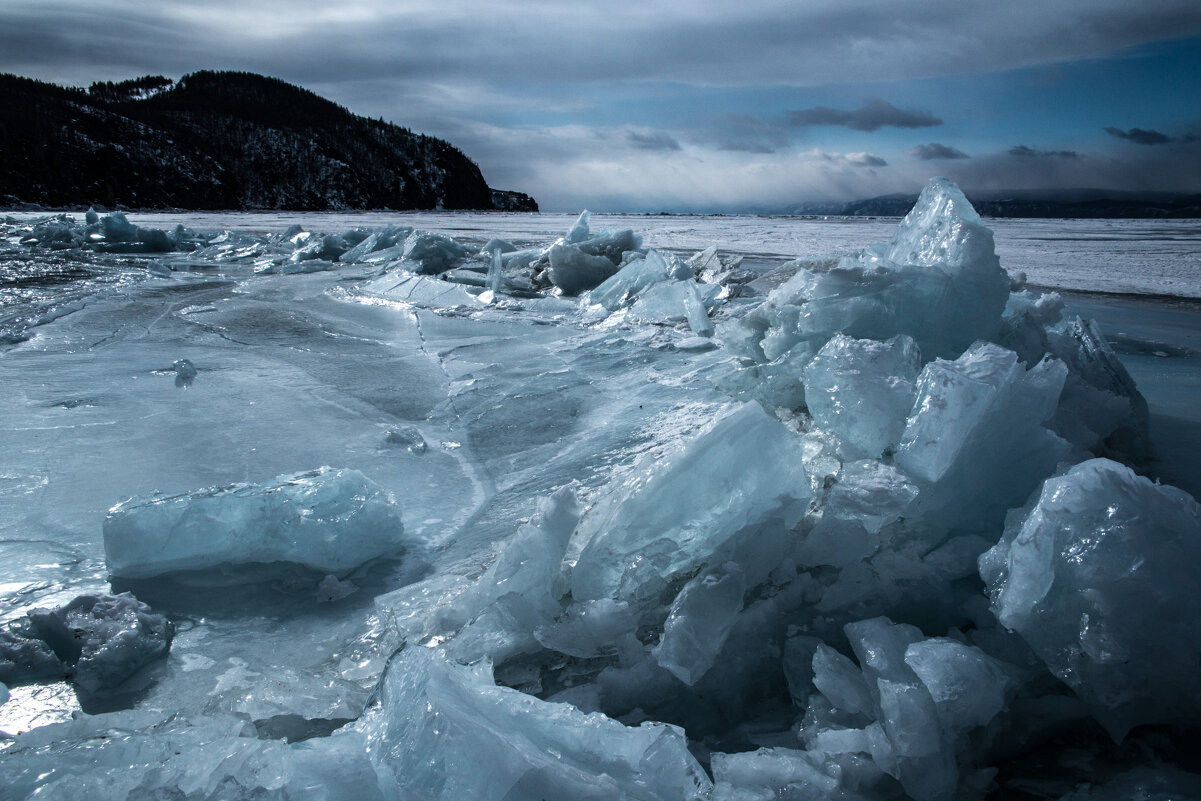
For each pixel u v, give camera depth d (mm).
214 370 4133
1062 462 1810
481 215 44094
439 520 2309
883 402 2105
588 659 1585
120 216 11898
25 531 2146
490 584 1710
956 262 2789
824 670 1361
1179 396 3428
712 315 5895
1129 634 1218
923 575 1659
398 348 4887
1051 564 1321
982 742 1262
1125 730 1250
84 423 3135
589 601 1669
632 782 1032
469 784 966
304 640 1671
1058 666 1286
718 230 19672
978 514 1829
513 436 3119
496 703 1134
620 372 4176
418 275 7656
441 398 3688
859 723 1312
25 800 958
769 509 1742
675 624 1460
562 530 1801
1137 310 5930
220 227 21047
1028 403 1847
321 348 4840
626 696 1458
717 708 1460
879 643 1370
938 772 1162
